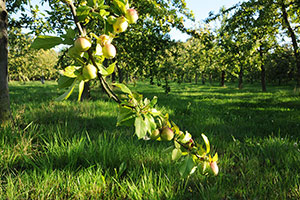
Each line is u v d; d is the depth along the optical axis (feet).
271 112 22.30
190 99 35.94
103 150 9.12
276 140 11.41
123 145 10.10
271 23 28.96
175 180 7.61
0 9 11.95
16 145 9.34
